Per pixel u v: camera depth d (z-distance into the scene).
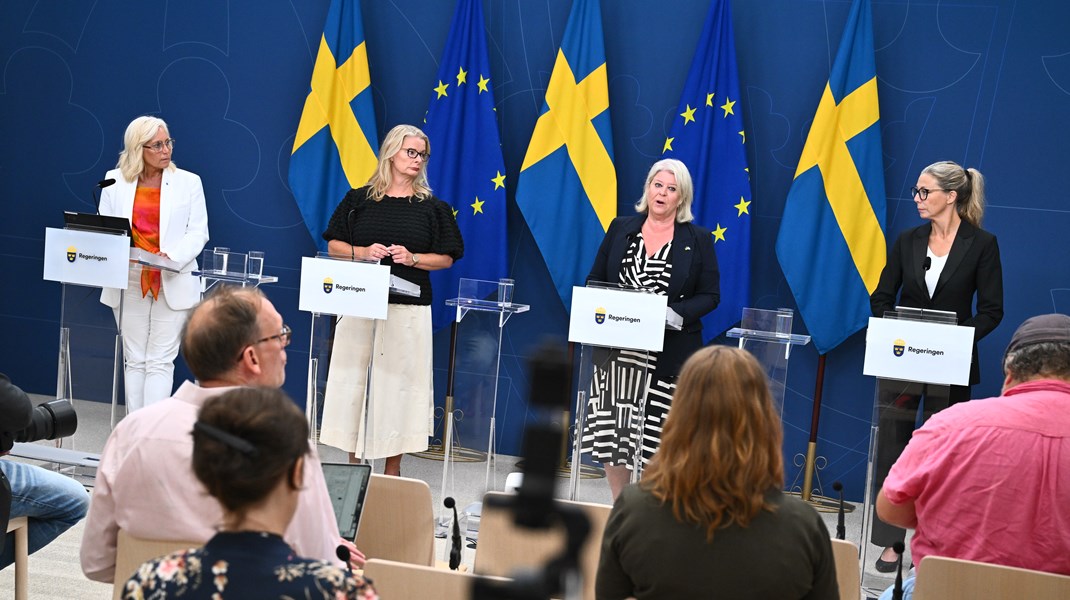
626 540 2.82
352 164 9.13
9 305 10.17
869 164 8.30
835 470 8.86
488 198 8.99
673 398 2.83
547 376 1.07
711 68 8.56
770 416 2.75
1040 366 3.82
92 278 7.04
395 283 6.70
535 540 3.92
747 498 2.70
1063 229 8.28
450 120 8.98
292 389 9.79
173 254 8.03
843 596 4.04
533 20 9.10
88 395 7.31
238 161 9.68
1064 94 8.20
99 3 9.74
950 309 6.86
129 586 2.12
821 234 8.37
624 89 9.00
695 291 6.95
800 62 8.66
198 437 2.18
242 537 2.14
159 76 9.73
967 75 8.38
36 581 5.73
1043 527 3.68
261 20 9.52
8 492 4.21
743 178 8.56
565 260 8.84
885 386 5.96
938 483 3.84
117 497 3.24
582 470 6.73
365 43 9.28
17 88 9.95
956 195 6.85
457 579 3.10
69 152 9.92
